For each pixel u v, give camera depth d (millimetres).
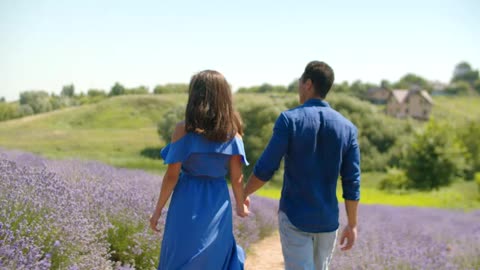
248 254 7723
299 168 3480
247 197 3648
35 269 3285
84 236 4250
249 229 8094
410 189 41844
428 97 128125
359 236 8250
